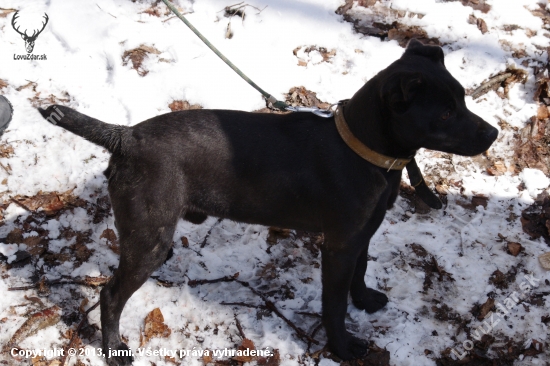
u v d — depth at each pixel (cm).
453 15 218
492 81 203
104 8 206
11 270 162
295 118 148
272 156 145
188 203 147
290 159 145
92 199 174
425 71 138
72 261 166
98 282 163
